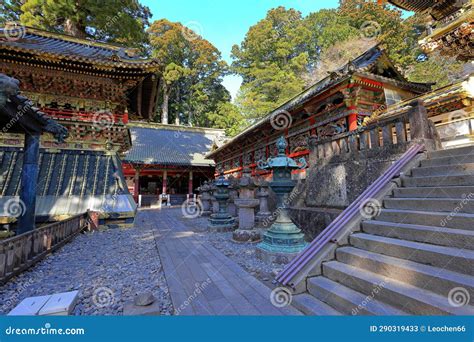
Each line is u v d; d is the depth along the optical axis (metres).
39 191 10.55
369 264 3.49
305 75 34.31
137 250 7.08
